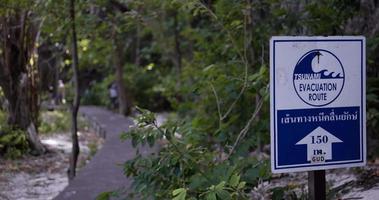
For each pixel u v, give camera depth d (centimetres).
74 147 958
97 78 3136
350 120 358
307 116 349
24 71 1279
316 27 710
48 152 1341
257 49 753
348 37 355
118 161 1002
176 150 477
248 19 711
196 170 472
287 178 666
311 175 359
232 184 413
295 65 347
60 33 948
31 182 1030
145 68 2706
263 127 580
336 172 645
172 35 2047
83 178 855
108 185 805
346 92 356
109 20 943
